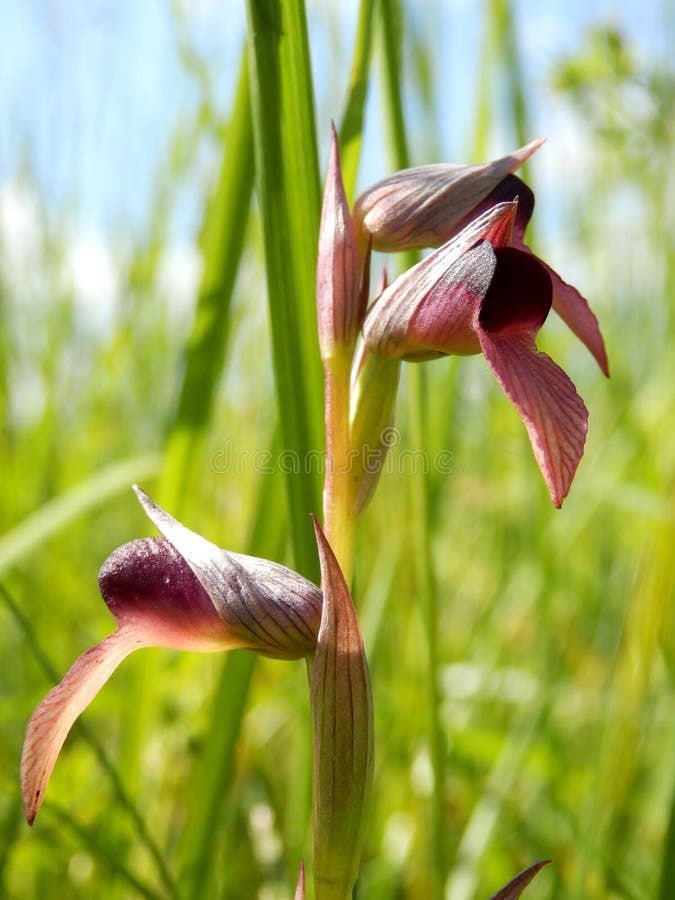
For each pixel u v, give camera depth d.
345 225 0.20
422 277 0.20
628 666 0.26
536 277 0.20
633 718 0.26
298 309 0.22
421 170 0.21
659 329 0.36
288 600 0.20
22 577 0.30
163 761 0.29
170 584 0.20
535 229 0.29
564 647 0.30
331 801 0.20
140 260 0.34
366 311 0.21
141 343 0.35
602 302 0.36
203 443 0.26
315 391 0.23
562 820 0.28
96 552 0.37
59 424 0.34
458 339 0.20
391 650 0.31
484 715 0.32
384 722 0.30
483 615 0.34
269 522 0.25
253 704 0.29
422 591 0.25
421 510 0.25
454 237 0.20
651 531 0.27
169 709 0.29
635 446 0.33
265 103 0.22
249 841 0.29
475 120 0.28
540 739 0.30
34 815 0.20
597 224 0.35
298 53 0.22
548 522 0.30
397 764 0.30
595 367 0.38
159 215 0.34
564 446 0.19
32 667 0.29
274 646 0.20
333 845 0.20
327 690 0.20
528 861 0.29
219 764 0.25
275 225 0.22
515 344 0.20
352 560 0.21
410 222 0.21
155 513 0.20
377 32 0.24
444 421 0.28
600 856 0.26
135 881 0.24
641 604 0.26
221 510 0.31
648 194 0.34
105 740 0.32
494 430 0.34
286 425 0.23
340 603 0.20
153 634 0.20
